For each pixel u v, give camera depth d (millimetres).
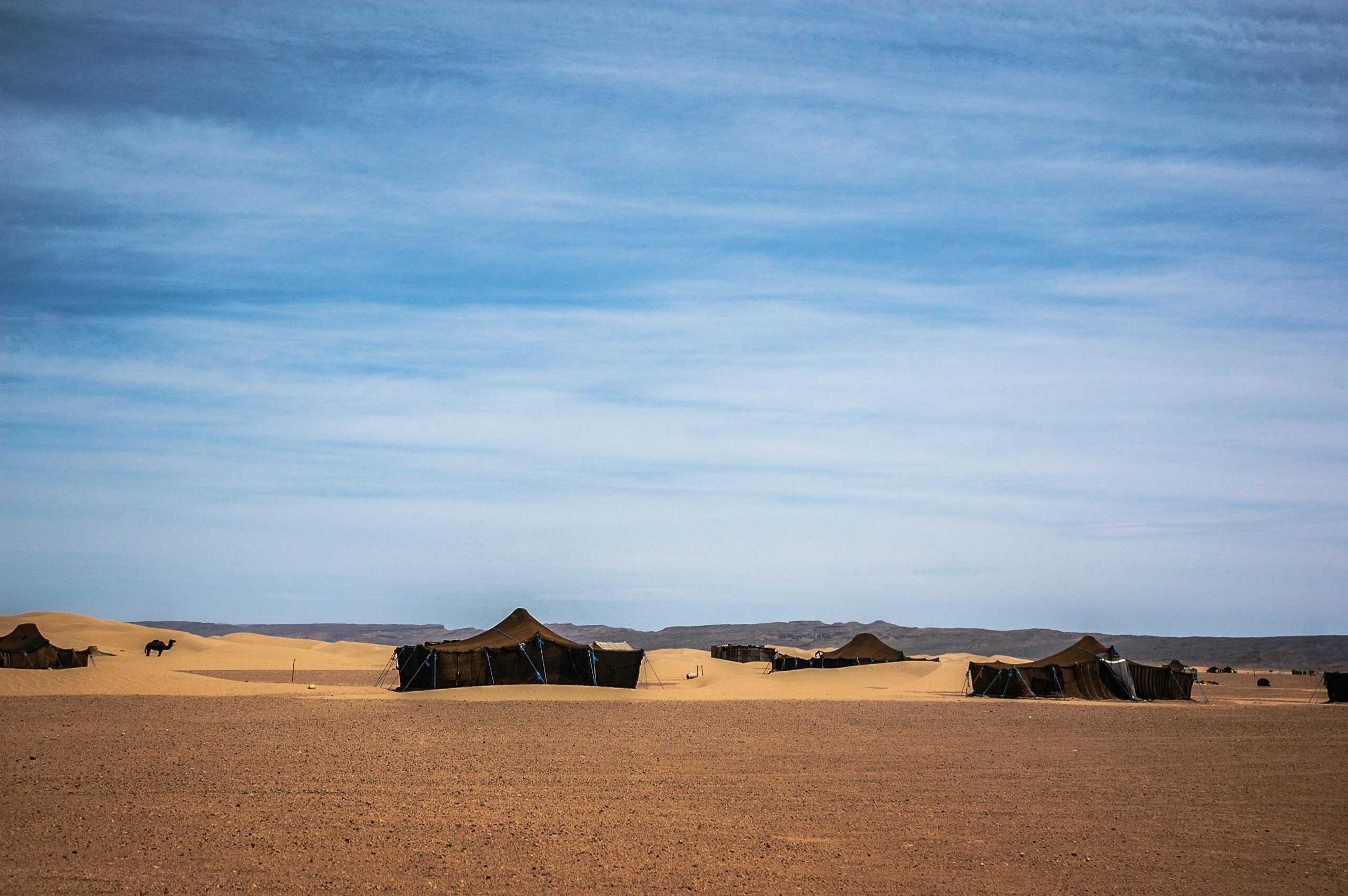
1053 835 19406
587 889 15133
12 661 67062
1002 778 26609
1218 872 16781
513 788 23734
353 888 14852
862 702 57781
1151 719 47281
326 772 25500
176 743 30656
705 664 103500
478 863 16469
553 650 59969
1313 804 23203
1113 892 15492
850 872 16438
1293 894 15477
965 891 15445
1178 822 20922
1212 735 39188
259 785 23125
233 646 111188
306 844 17422
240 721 38031
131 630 128375
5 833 17719
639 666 61438
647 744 33094
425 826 19125
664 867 16484
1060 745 34688
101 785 22641
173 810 20016
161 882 14836
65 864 15688
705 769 27516
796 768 27953
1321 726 44000
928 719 45281
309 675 81688
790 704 54625
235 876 15289
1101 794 24219
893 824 20250
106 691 52375
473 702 50688
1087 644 69875
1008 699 64938
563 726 39031
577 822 19828
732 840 18531
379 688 62812
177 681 57844
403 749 30531
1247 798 23969
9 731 33125
